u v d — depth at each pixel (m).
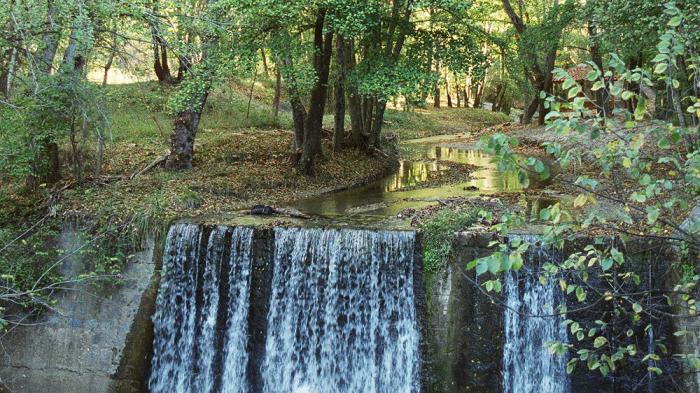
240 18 14.04
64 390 11.97
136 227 12.51
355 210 14.02
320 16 15.34
